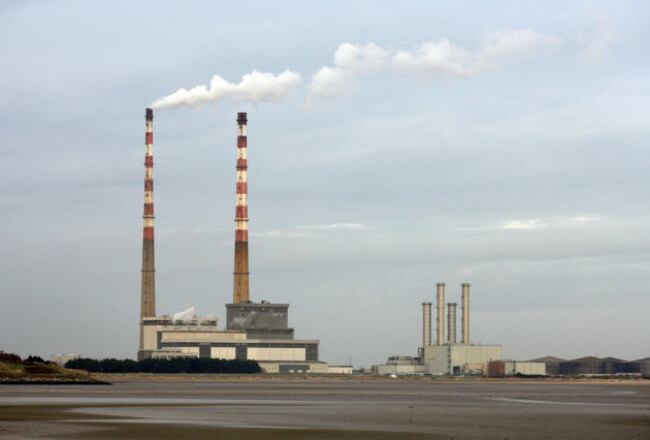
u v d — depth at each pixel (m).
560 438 107.00
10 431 108.75
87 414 134.50
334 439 103.94
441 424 124.62
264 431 111.12
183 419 127.06
